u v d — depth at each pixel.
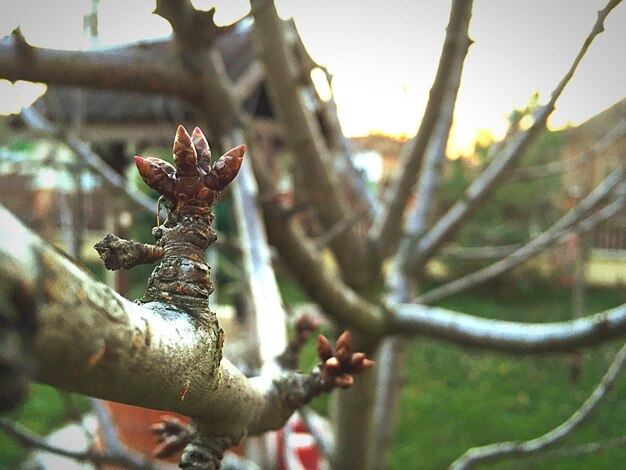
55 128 0.46
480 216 2.27
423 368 1.52
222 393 0.11
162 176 0.10
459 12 0.33
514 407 1.27
